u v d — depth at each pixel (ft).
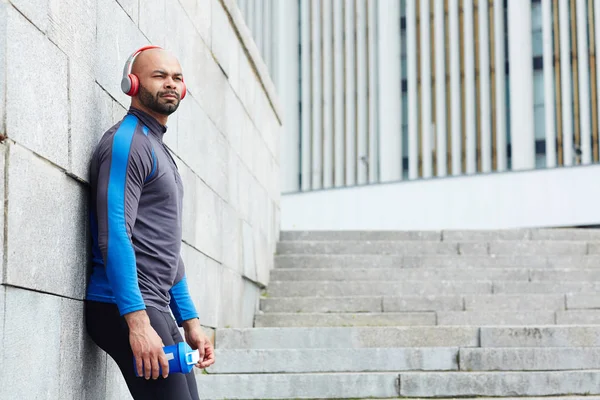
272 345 33.50
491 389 28.12
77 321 17.06
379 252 48.75
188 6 30.19
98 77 19.10
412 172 127.13
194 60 30.99
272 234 48.60
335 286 43.86
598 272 43.93
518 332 32.65
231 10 37.17
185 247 28.76
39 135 15.07
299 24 141.90
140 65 17.08
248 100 42.55
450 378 28.25
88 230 17.85
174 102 17.02
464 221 88.38
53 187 15.74
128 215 15.76
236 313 37.63
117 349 16.55
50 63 15.76
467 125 124.36
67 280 16.42
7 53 13.78
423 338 33.19
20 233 14.17
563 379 28.25
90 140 18.16
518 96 121.08
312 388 28.27
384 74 131.64
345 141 134.82
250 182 42.42
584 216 81.87
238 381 28.30
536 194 84.58
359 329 33.50
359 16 135.23
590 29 116.88
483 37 124.57
